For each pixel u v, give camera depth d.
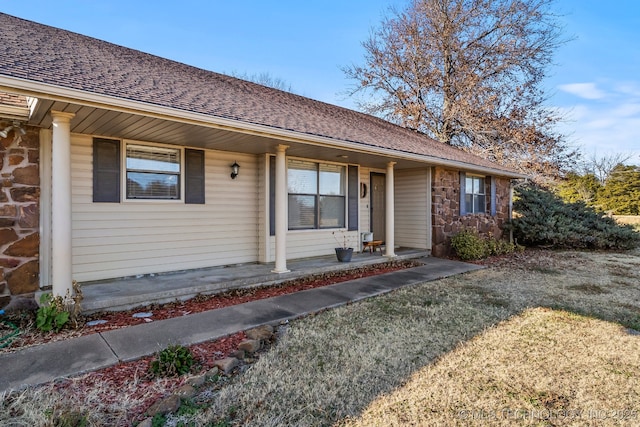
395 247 9.59
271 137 5.25
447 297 5.12
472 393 2.59
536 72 14.77
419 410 2.38
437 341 3.50
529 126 15.02
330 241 8.03
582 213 11.30
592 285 5.98
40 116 4.01
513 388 2.66
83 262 5.08
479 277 6.59
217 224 6.44
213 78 7.31
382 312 4.40
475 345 3.42
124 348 3.21
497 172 10.25
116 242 5.36
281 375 2.80
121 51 6.46
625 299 5.09
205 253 6.29
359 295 5.16
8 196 4.27
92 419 2.18
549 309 4.58
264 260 6.85
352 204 8.46
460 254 8.75
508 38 14.79
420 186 9.24
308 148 6.25
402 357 3.15
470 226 10.08
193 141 5.63
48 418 2.13
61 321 3.62
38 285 4.44
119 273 5.38
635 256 9.34
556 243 10.73
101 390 2.52
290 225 7.31
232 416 2.28
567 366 3.01
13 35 4.86
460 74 15.55
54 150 3.84
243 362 3.04
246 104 5.86
